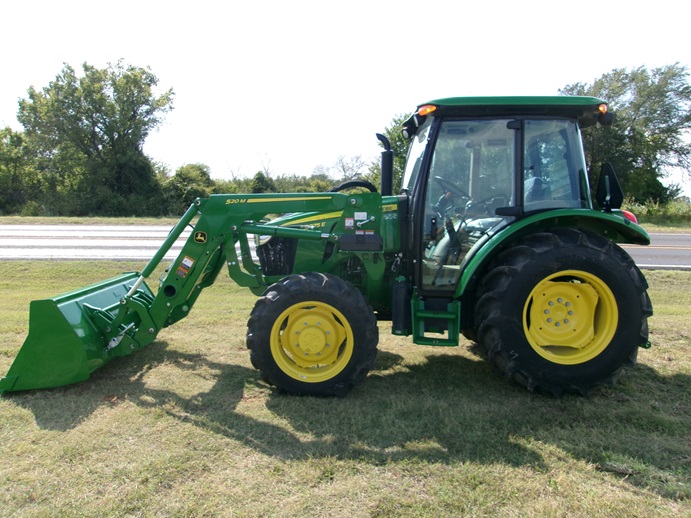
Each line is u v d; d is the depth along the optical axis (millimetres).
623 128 26906
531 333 3570
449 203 3807
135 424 3113
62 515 2229
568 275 3461
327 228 3977
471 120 3730
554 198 3723
